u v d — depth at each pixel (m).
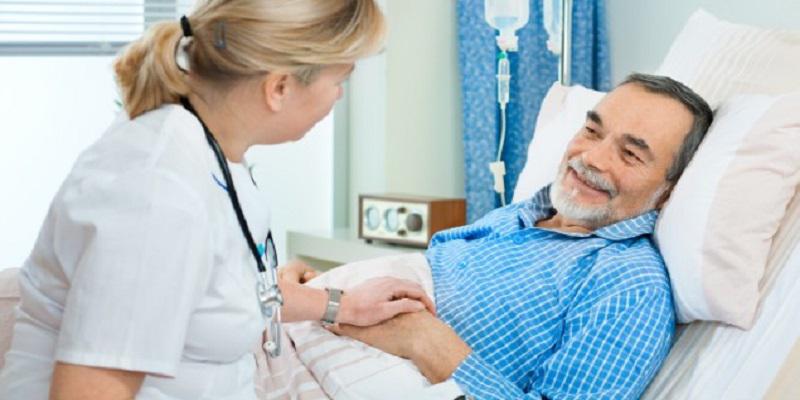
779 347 1.64
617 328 1.65
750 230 1.67
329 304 1.75
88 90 3.42
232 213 1.26
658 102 1.85
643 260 1.74
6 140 3.35
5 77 3.34
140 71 1.23
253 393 1.39
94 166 1.16
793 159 1.69
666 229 1.77
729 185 1.69
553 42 2.96
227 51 1.19
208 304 1.23
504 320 1.78
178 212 1.12
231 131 1.27
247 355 1.40
